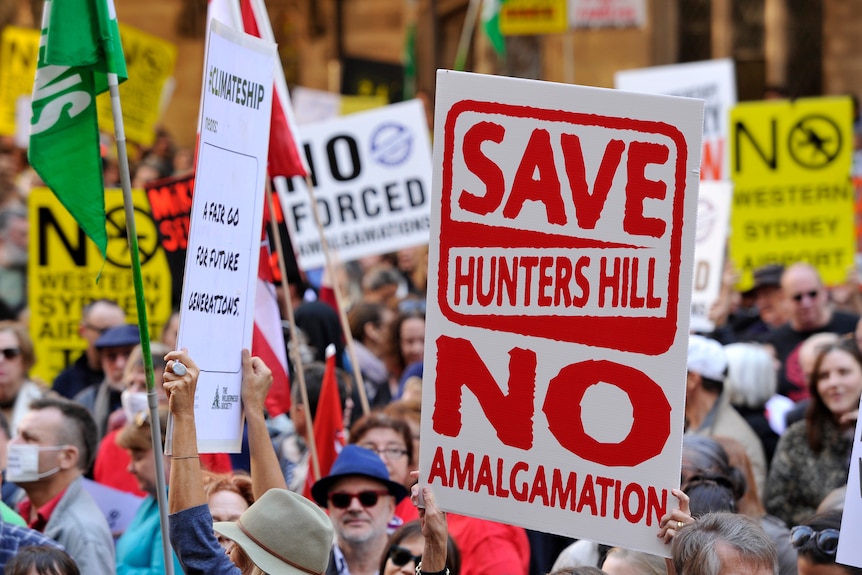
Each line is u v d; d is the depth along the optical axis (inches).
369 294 1433.3
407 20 2992.1
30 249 1000.9
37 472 653.9
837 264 1190.9
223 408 497.7
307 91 1793.8
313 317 1073.5
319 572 460.8
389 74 2018.9
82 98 468.1
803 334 1098.1
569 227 472.4
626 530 462.9
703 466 636.7
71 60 457.7
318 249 1105.4
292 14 3134.8
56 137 465.1
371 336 1191.6
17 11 3002.0
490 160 478.9
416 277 1601.9
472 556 663.8
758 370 900.6
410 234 1106.7
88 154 468.1
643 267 466.9
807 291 1095.0
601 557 614.5
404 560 582.6
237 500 585.9
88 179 468.1
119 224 1002.7
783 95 2140.7
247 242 510.6
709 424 833.5
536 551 753.0
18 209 1454.2
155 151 2116.1
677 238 465.1
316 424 748.0
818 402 785.6
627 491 464.1
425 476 479.5
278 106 693.3
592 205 470.9
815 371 783.1
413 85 2413.9
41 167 462.9
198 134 485.7
